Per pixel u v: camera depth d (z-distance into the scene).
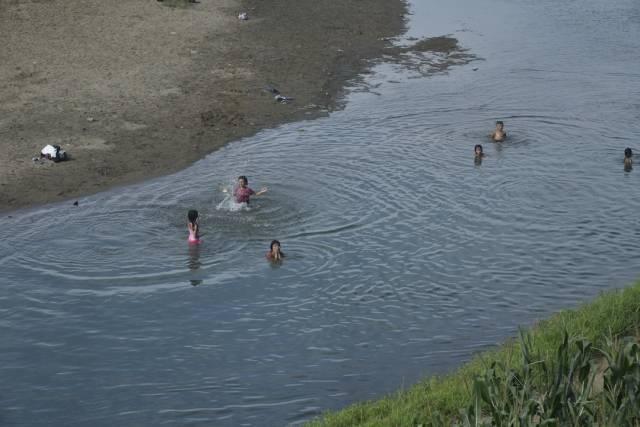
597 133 44.62
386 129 45.47
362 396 21.58
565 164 39.97
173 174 38.44
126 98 47.72
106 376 22.94
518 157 40.97
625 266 29.59
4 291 27.73
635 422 16.16
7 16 60.44
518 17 76.00
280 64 57.03
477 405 15.73
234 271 29.02
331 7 74.81
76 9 64.31
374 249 30.83
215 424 20.52
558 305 26.73
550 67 58.91
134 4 67.56
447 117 47.69
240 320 25.97
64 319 26.02
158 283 28.23
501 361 19.94
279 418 20.66
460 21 73.69
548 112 48.44
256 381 22.52
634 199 35.78
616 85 54.25
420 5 79.81
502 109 49.16
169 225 32.66
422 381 21.42
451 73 57.34
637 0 84.19
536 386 16.91
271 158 40.56
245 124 45.66
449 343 24.39
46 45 55.62
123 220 33.19
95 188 36.66
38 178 37.41
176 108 47.06
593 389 17.94
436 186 37.09
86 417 21.00
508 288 27.94
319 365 23.33
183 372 23.09
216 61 56.06
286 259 29.84
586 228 32.84
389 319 25.97
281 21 68.44
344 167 39.34
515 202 35.34
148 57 55.19
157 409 21.25
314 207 34.47
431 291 27.77
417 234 32.12
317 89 52.62
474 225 33.03
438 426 16.16
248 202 34.59
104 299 27.22
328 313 26.39
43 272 29.02
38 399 21.86
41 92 47.50
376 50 62.97
